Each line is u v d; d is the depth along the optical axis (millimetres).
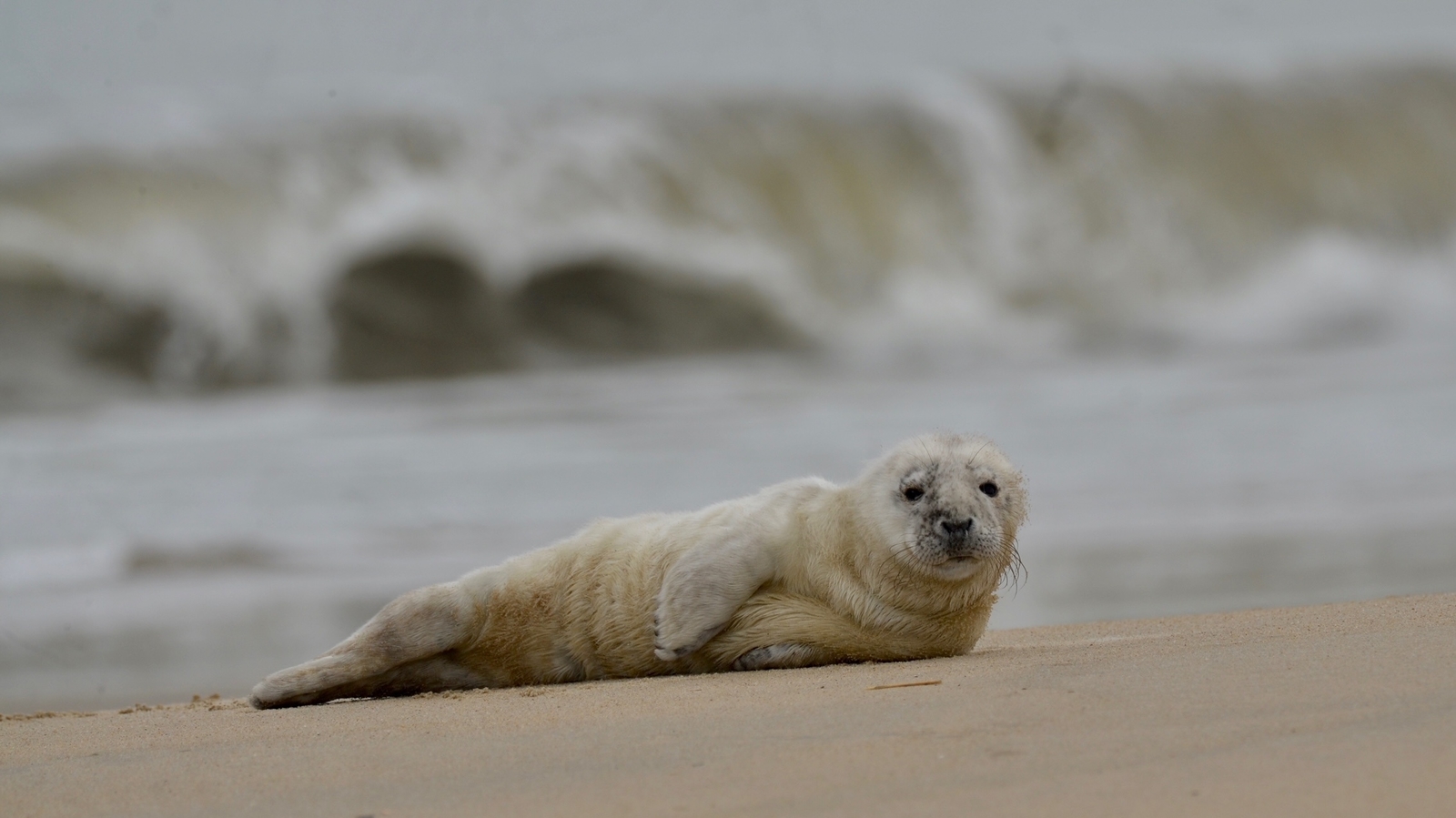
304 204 86625
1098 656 20953
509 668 24656
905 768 13742
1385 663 17391
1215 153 99312
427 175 88938
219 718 22156
